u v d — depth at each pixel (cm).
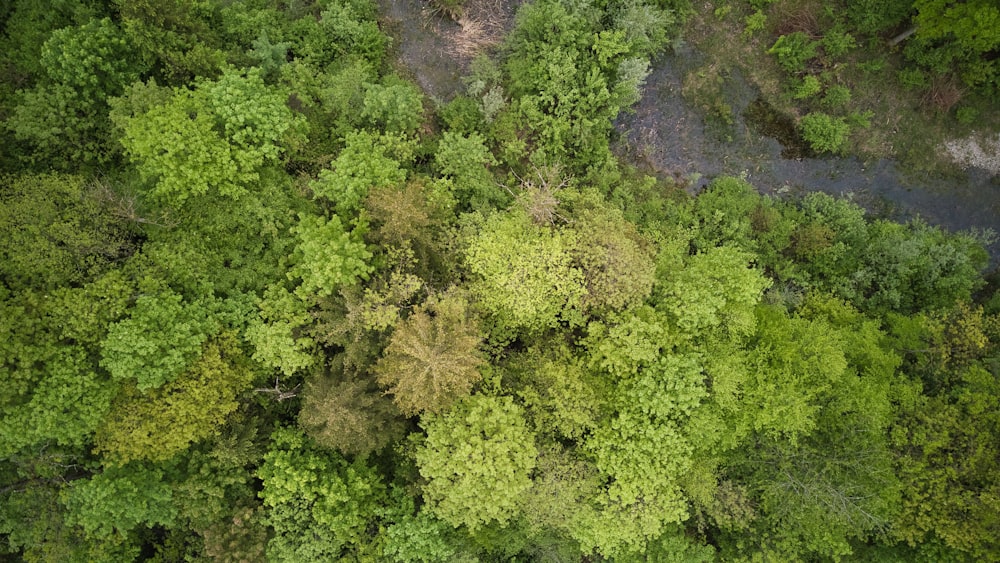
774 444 2256
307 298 2088
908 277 2664
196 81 2153
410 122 2423
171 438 1909
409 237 2070
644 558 2306
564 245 2161
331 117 2444
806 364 2214
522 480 1972
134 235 2123
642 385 2081
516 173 2670
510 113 2606
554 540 2294
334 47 2550
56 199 1972
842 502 2144
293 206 2220
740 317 2186
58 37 2017
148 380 1872
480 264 2127
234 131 2092
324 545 1959
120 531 1975
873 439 2211
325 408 1850
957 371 2373
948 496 2161
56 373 1827
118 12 2238
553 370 2091
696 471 2208
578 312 2166
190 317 1981
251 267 2150
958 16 2416
